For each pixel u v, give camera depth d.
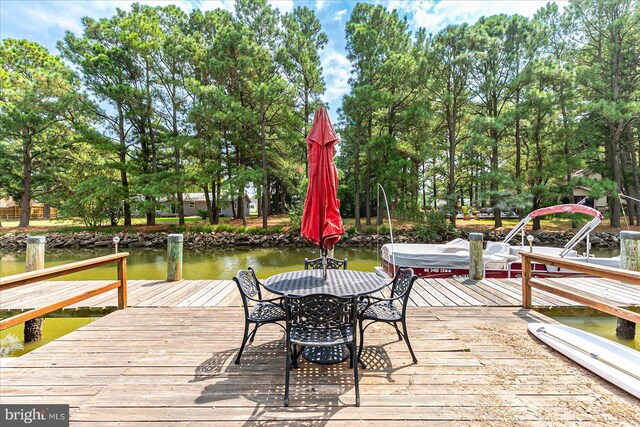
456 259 6.04
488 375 2.27
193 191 18.59
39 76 12.43
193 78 14.05
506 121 11.61
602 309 2.72
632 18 11.87
